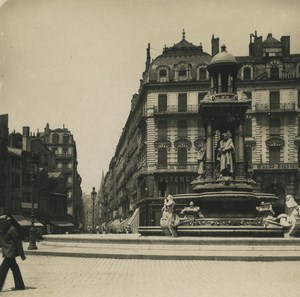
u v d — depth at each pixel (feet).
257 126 204.74
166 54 216.95
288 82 205.26
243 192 86.02
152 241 72.95
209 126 91.15
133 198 266.77
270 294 39.40
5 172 176.65
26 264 61.16
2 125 173.88
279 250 68.18
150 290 41.47
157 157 210.38
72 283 45.57
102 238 78.59
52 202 236.84
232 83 93.50
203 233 79.36
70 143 271.08
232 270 53.26
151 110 212.23
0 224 43.73
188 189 206.59
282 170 198.49
